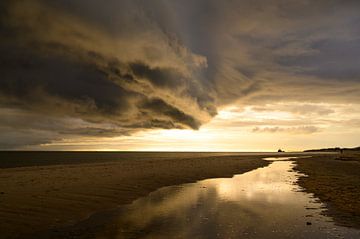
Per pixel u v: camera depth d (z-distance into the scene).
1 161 83.25
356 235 11.87
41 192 20.12
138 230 12.58
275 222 13.75
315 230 12.51
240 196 21.03
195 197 20.61
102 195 20.28
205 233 12.10
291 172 42.00
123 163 58.75
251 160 80.06
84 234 12.04
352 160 73.94
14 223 13.17
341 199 19.33
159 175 33.81
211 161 70.62
